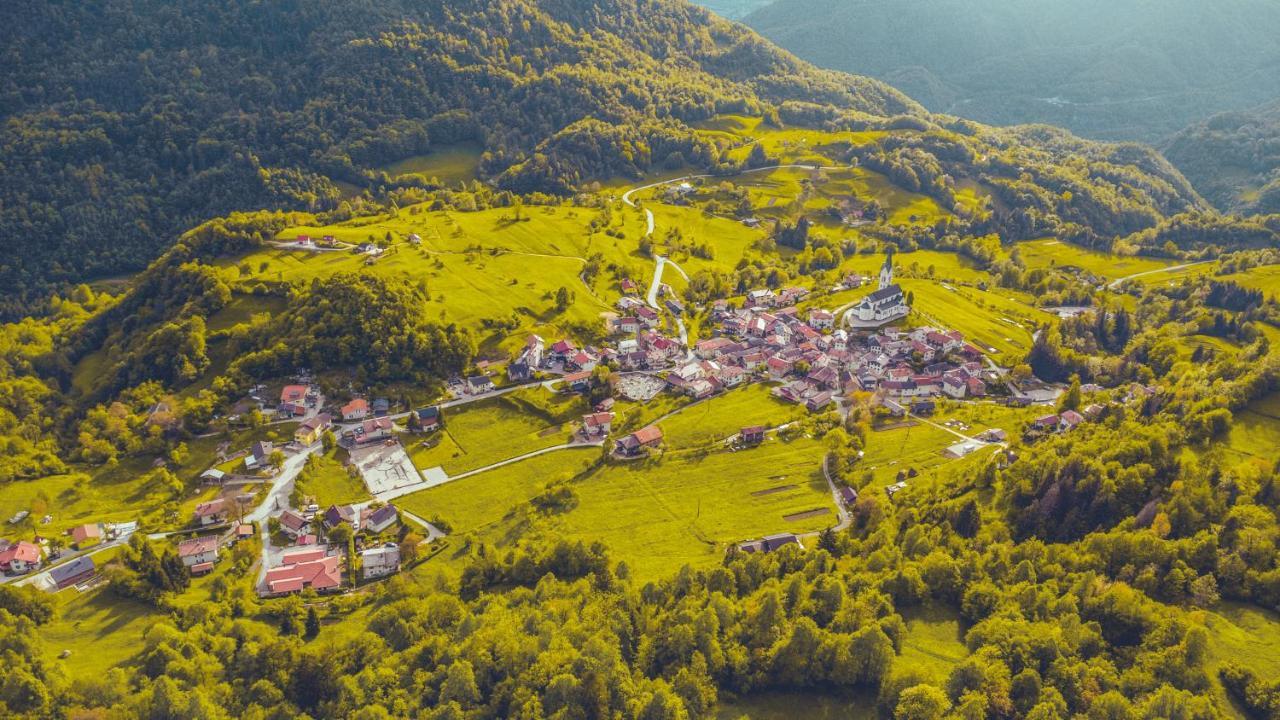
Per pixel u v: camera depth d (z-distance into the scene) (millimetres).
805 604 154750
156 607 174750
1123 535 161125
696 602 156500
